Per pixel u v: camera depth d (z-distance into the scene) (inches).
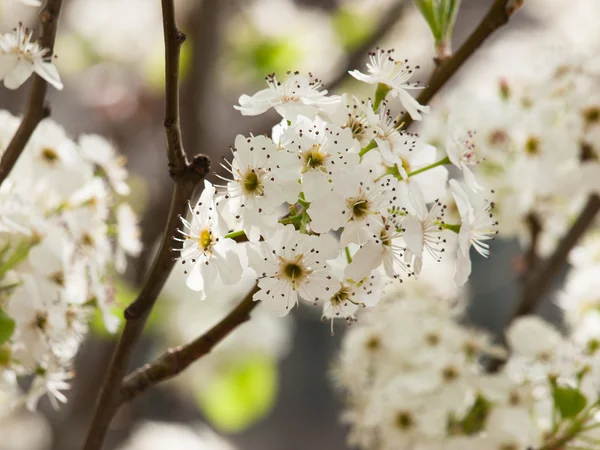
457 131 25.9
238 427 57.7
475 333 31.2
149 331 51.4
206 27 50.9
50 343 27.5
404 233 24.7
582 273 33.0
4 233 27.2
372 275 25.1
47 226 27.5
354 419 31.8
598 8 49.9
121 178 29.4
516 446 29.6
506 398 29.9
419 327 31.0
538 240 33.6
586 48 33.4
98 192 28.7
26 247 27.2
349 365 31.5
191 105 51.0
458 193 25.1
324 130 24.8
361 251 24.6
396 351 30.8
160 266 25.4
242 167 24.7
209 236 24.8
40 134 28.2
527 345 30.1
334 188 24.5
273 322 56.7
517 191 32.3
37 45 26.2
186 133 51.3
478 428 30.1
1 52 26.0
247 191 24.7
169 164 25.2
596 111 31.2
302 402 114.0
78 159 28.4
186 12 51.8
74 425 43.8
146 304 25.6
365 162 25.2
